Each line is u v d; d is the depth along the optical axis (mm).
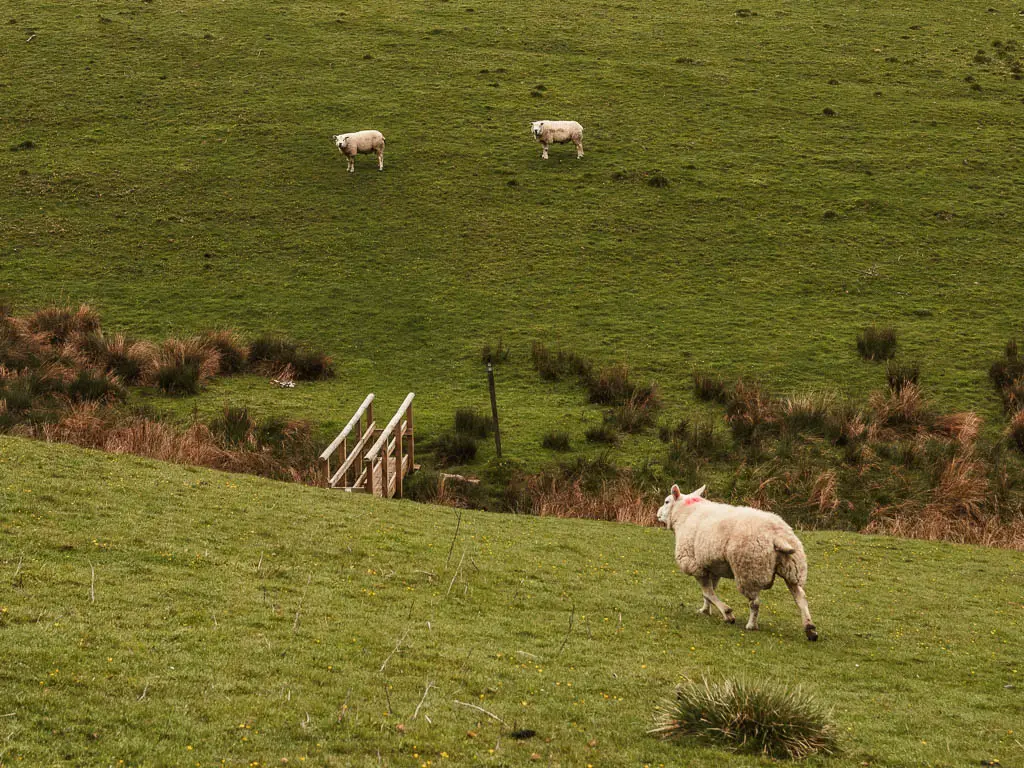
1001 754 7078
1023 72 53938
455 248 37531
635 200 40938
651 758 6562
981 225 39219
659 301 34156
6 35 55000
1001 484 21719
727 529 10031
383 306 33531
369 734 6527
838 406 25859
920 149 45469
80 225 37938
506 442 24500
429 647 8727
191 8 60438
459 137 46062
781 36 59156
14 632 7551
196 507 13352
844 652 9852
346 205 40312
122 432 20172
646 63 54719
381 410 26094
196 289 34062
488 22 60219
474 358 30297
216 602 9297
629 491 21031
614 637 9727
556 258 36938
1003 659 10125
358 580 10953
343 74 52125
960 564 15914
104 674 7012
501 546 13945
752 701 7055
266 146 44781
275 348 29344
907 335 31625
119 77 50656
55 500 12289
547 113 48500
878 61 55656
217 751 6016
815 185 42219
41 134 44875
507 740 6676
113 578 9609
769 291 34844
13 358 25875
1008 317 32906
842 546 16844
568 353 30297
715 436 24562
